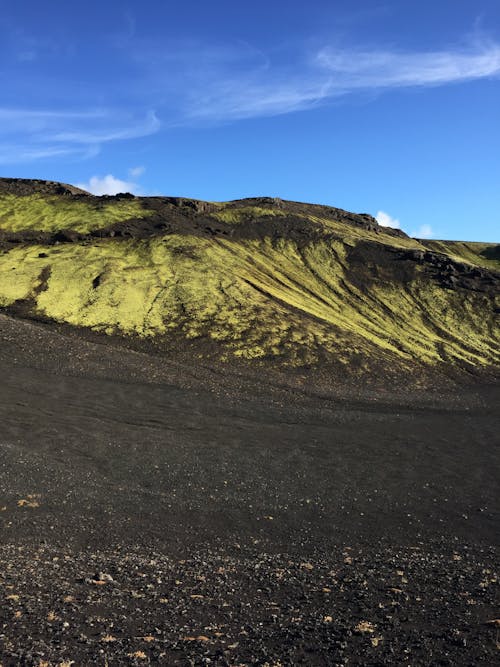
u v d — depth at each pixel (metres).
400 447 36.25
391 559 17.42
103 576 13.86
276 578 14.68
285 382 57.47
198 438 34.97
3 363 47.38
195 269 93.69
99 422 36.12
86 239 105.50
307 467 30.34
